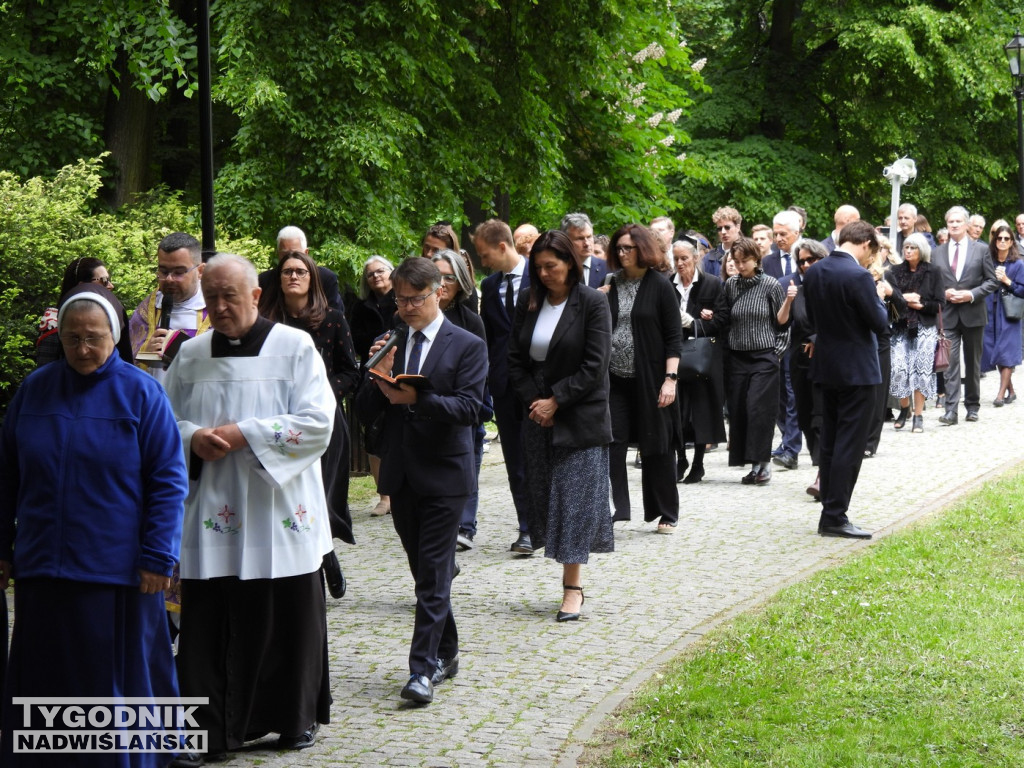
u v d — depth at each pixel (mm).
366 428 6207
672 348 9344
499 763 5129
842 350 9258
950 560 8273
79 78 14852
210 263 5125
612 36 18062
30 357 10461
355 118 14227
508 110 16891
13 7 14320
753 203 26469
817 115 28625
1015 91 24047
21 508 4512
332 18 14141
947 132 29125
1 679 4668
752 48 29844
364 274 9773
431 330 6168
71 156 14922
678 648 6668
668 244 12070
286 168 14477
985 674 5941
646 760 5082
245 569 5051
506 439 9125
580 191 20641
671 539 9445
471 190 17469
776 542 9273
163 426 4582
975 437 14109
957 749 5086
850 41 26016
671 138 20672
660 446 9359
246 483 5094
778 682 5973
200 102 8312
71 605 4418
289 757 5211
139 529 4523
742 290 11750
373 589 8078
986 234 31562
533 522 8953
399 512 6164
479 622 7273
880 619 6914
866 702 5656
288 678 5242
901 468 12234
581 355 7355
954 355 15266
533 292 7562
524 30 16766
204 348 5195
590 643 6816
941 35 26422
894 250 14531
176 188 17016
